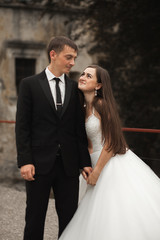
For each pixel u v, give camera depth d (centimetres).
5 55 1220
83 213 268
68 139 263
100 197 260
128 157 276
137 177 266
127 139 369
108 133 264
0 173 585
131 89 954
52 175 260
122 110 959
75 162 267
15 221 398
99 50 986
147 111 937
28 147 255
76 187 269
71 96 264
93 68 271
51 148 257
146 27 898
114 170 266
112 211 249
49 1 980
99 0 919
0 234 358
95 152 279
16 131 256
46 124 257
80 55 1224
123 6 899
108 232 243
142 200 254
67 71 259
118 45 952
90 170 270
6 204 461
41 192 258
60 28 1256
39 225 261
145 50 929
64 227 270
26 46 1239
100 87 271
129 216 247
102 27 960
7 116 1218
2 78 1216
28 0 1219
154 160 359
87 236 249
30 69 1263
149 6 881
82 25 1008
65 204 266
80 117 270
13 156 581
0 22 1209
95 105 268
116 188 258
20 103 256
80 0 970
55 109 257
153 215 250
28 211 262
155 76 941
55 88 261
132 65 962
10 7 1212
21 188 550
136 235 241
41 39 1251
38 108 256
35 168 256
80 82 269
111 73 967
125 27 922
